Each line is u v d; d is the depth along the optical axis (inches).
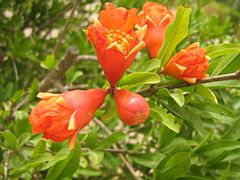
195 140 11.6
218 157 10.6
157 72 8.9
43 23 17.0
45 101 7.4
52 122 7.3
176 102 8.9
